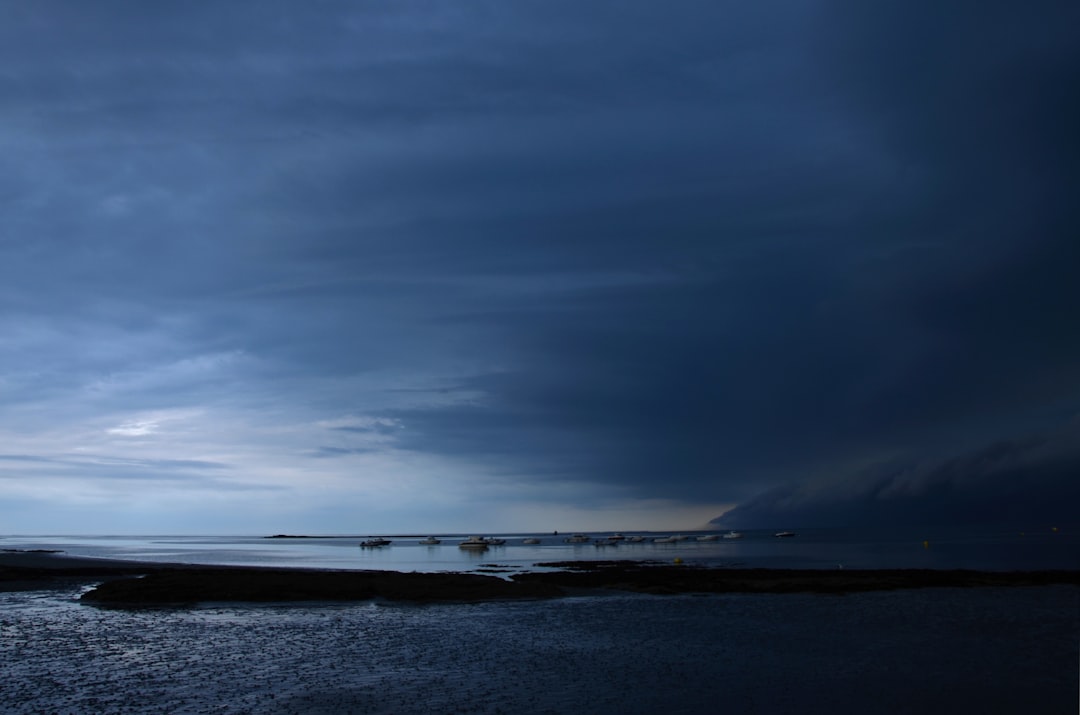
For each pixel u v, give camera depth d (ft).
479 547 598.34
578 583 212.02
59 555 406.21
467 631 123.65
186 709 70.38
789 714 71.31
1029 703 75.92
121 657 97.04
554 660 97.09
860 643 110.73
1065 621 132.16
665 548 583.58
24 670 88.07
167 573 211.61
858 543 614.34
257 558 419.95
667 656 100.22
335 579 190.39
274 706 71.87
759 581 204.13
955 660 97.25
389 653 101.81
